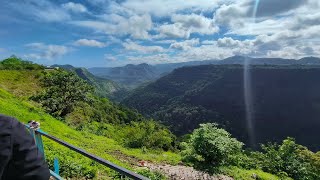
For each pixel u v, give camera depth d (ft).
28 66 323.98
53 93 176.65
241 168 115.24
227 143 105.09
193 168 97.04
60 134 101.04
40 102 176.65
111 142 133.39
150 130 153.07
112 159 77.10
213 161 107.14
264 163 140.56
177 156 120.67
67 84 177.99
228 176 97.19
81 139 108.78
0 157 5.46
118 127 223.10
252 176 104.32
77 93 178.60
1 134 5.58
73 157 53.26
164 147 154.30
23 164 5.64
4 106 108.17
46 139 63.67
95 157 10.30
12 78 270.05
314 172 163.43
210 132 106.11
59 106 172.45
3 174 5.54
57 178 16.11
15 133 5.74
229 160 112.57
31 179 5.65
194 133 107.55
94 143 110.42
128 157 97.50
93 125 188.14
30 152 5.80
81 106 211.20
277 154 149.28
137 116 467.11
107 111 358.64
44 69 334.85
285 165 144.66
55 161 19.62
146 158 101.50
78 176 42.04
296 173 143.23
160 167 87.66
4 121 5.77
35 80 278.87
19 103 130.41
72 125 164.04
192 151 109.50
